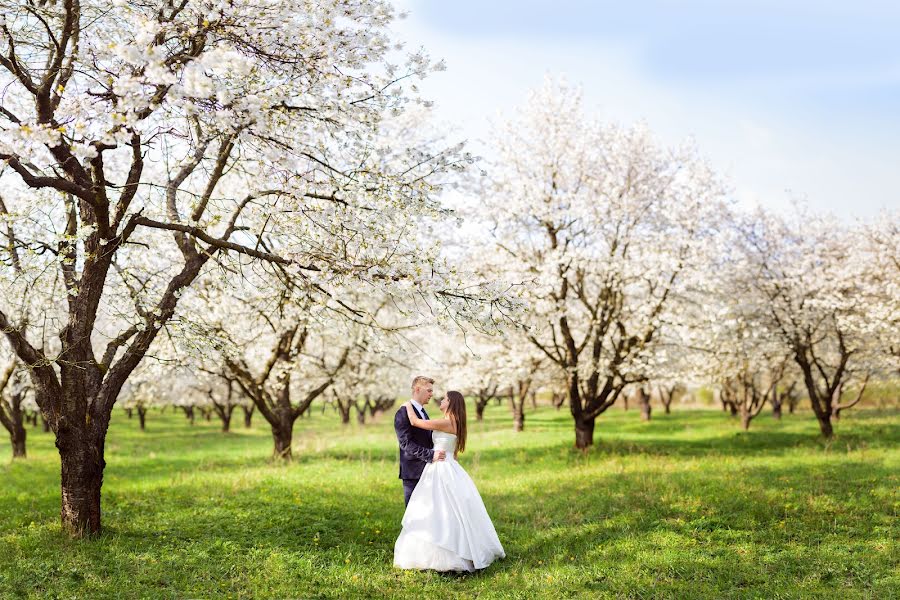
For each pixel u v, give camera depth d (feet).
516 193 61.46
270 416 61.05
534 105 64.08
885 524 28.32
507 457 62.75
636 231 63.21
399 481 45.06
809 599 19.76
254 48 24.97
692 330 63.21
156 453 79.30
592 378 63.57
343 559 25.49
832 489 36.29
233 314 54.39
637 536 27.43
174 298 28.60
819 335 78.23
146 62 19.17
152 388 81.66
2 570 22.08
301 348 59.82
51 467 61.41
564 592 21.20
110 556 24.12
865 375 87.10
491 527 25.72
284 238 30.42
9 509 35.53
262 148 25.13
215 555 25.39
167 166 28.99
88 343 26.96
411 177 29.50
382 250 28.53
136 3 23.45
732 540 26.61
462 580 23.32
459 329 30.78
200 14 23.61
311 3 25.86
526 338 65.00
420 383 27.20
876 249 75.25
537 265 60.23
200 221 28.94
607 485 40.32
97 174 24.40
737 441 73.31
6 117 24.54
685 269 60.18
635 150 64.03
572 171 64.34
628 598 20.58
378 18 27.27
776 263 71.26
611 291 63.52
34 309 37.81
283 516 31.76
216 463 64.59
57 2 26.53
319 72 25.75
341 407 127.65
